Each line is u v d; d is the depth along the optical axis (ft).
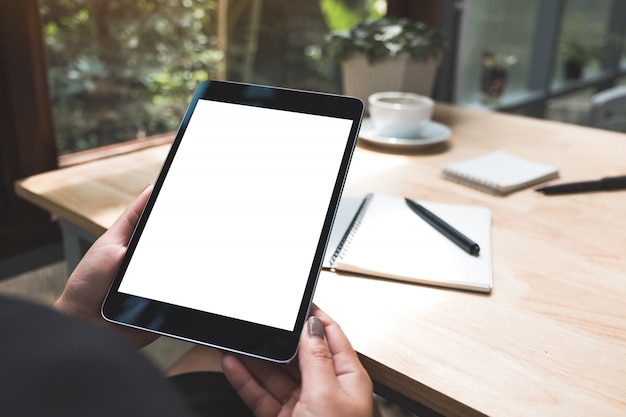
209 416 2.47
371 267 2.51
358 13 8.08
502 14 10.17
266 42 7.29
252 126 2.42
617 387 1.90
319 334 1.91
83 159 5.43
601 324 2.23
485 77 10.18
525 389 1.89
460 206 3.17
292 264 2.10
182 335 2.02
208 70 6.73
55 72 5.19
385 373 1.99
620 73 14.10
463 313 2.28
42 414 0.56
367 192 3.42
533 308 2.32
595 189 3.53
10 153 4.81
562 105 12.51
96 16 5.45
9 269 4.92
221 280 2.10
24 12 4.52
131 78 5.91
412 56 4.71
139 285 2.14
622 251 2.79
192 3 6.32
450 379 1.93
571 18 11.92
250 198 2.26
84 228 3.05
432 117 5.13
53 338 0.61
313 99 2.42
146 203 2.30
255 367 2.11
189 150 2.40
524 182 3.53
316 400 1.72
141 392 0.62
